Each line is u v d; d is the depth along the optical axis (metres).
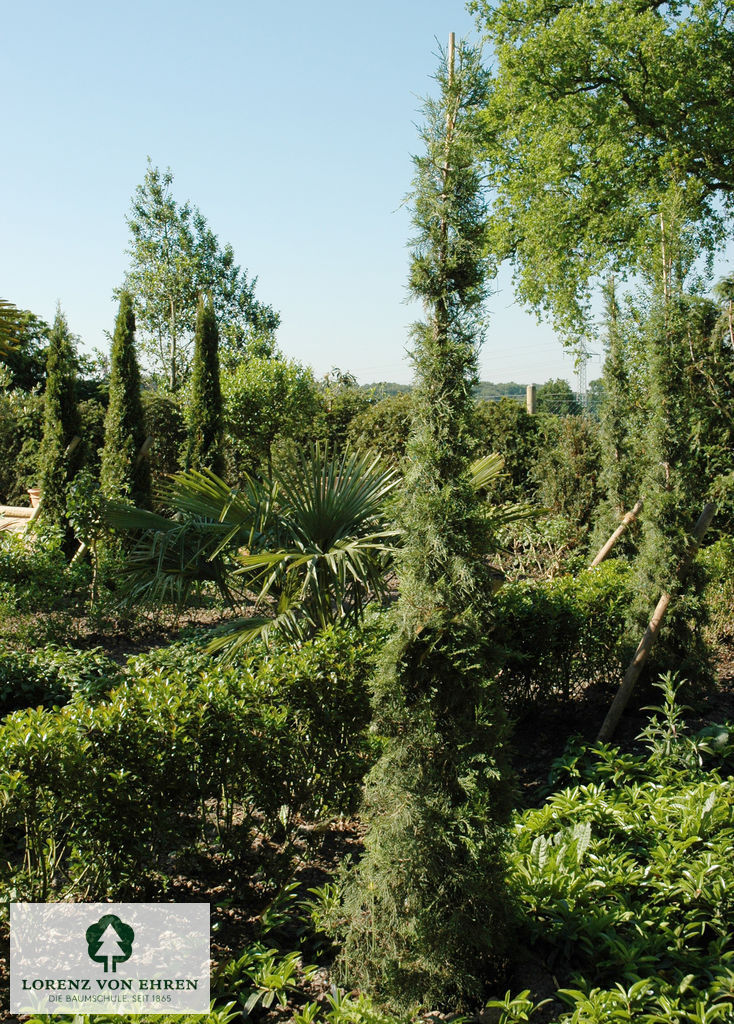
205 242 31.73
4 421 19.17
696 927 3.17
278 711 3.82
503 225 16.72
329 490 5.54
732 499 6.06
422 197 3.04
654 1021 2.53
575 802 4.08
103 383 23.97
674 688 6.02
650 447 6.20
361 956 2.86
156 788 3.32
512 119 15.47
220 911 3.48
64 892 3.28
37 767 2.97
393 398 18.17
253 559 4.82
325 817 4.30
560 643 6.04
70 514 9.16
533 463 15.61
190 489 5.77
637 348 9.45
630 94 14.76
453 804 2.86
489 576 3.00
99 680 5.63
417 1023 2.74
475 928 2.77
